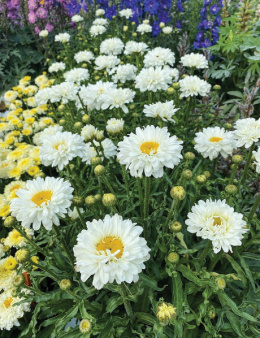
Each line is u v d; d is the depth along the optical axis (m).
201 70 1.09
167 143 0.41
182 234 0.47
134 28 1.26
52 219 0.40
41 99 0.80
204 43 1.10
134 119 0.73
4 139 0.89
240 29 0.97
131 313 0.44
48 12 1.27
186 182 0.52
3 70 1.25
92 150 0.61
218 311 0.44
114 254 0.32
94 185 0.63
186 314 0.43
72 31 1.35
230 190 0.47
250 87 0.95
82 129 0.58
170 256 0.42
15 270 0.49
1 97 1.12
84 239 0.33
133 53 0.86
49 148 0.49
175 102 0.77
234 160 0.50
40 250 0.47
